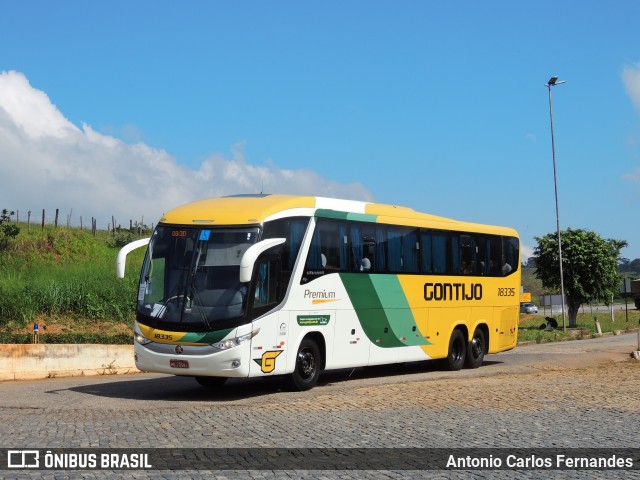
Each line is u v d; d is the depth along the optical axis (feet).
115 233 170.71
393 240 69.15
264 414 46.24
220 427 41.32
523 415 45.57
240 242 55.21
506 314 84.28
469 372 74.74
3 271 113.70
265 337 55.31
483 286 80.59
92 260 138.31
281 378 68.08
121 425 42.09
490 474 30.42
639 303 286.66
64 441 36.91
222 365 53.47
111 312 98.07
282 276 57.21
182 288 55.16
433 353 73.41
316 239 60.85
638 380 64.34
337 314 62.54
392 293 68.39
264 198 59.62
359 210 66.08
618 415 45.65
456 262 76.95
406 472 30.58
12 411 48.57
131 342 84.12
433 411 47.14
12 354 72.13
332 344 62.03
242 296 54.08
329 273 61.82
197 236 56.03
